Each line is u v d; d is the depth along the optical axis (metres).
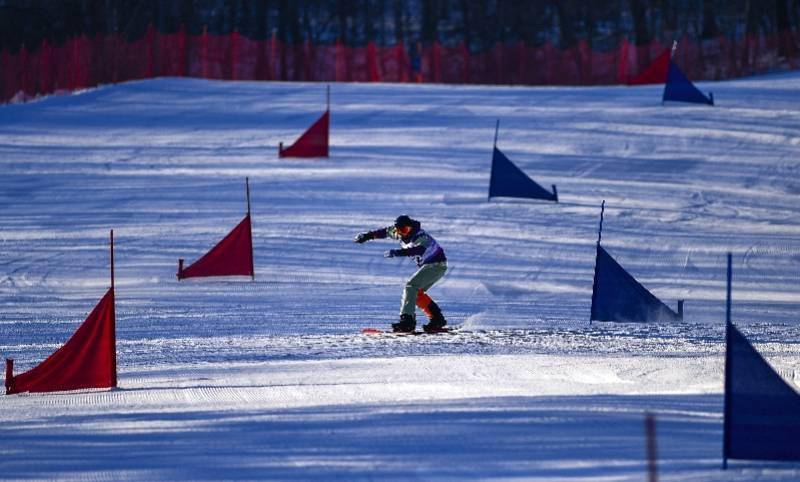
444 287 65.19
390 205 93.12
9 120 141.50
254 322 53.53
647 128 128.50
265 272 70.38
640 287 52.16
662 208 93.38
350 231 83.50
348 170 108.31
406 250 47.97
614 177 106.12
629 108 141.75
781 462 20.64
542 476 19.34
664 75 180.75
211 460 21.28
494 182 94.62
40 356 44.44
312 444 22.58
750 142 120.75
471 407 26.92
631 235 83.31
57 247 79.19
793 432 20.52
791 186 103.06
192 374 36.16
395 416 25.64
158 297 62.25
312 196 96.75
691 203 95.62
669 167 110.50
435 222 86.56
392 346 43.09
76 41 188.62
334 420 25.38
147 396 31.61
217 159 115.88
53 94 180.62
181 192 99.56
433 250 48.28
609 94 156.12
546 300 60.84
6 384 34.62
